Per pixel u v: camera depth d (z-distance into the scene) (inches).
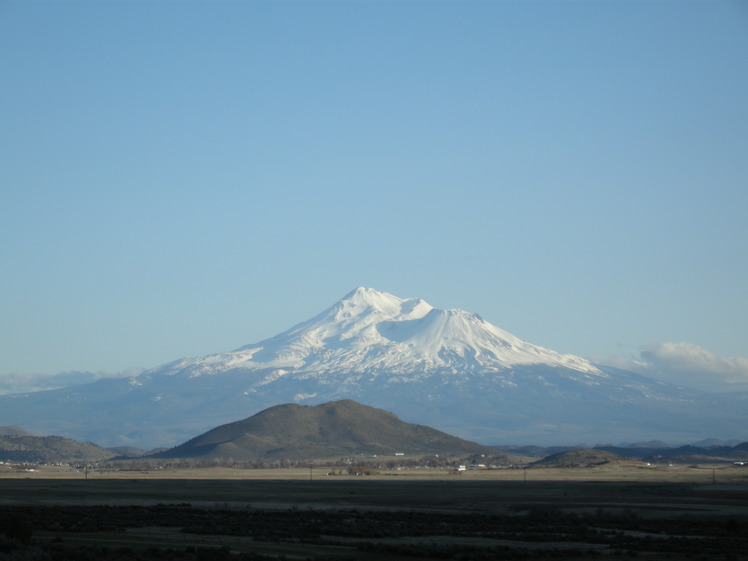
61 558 2655.0
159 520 4330.7
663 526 4601.4
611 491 7391.7
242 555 2918.3
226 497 6530.5
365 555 3171.8
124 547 3075.8
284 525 4232.3
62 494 6594.5
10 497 6141.7
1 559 2573.8
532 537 3973.9
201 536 3646.7
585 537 4010.8
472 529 4338.1
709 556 3344.0
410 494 7012.8
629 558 3245.6
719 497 6673.2
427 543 3666.3
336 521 4547.2
